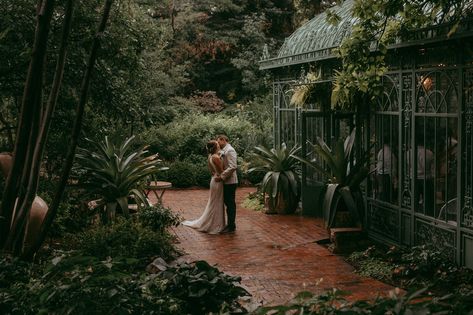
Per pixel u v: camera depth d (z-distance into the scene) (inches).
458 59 319.3
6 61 397.1
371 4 316.8
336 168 414.9
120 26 444.1
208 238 436.8
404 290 292.4
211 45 1035.9
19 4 390.6
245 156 764.6
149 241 344.2
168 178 733.9
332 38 489.1
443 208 340.2
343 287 297.9
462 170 317.7
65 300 153.6
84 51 419.8
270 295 280.2
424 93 357.4
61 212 382.9
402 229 386.3
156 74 841.5
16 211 234.7
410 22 330.0
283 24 1112.8
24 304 165.6
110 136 450.9
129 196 423.2
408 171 378.3
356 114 445.4
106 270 162.7
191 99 971.9
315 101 494.0
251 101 993.5
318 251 390.9
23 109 224.2
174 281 213.5
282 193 530.9
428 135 354.9
